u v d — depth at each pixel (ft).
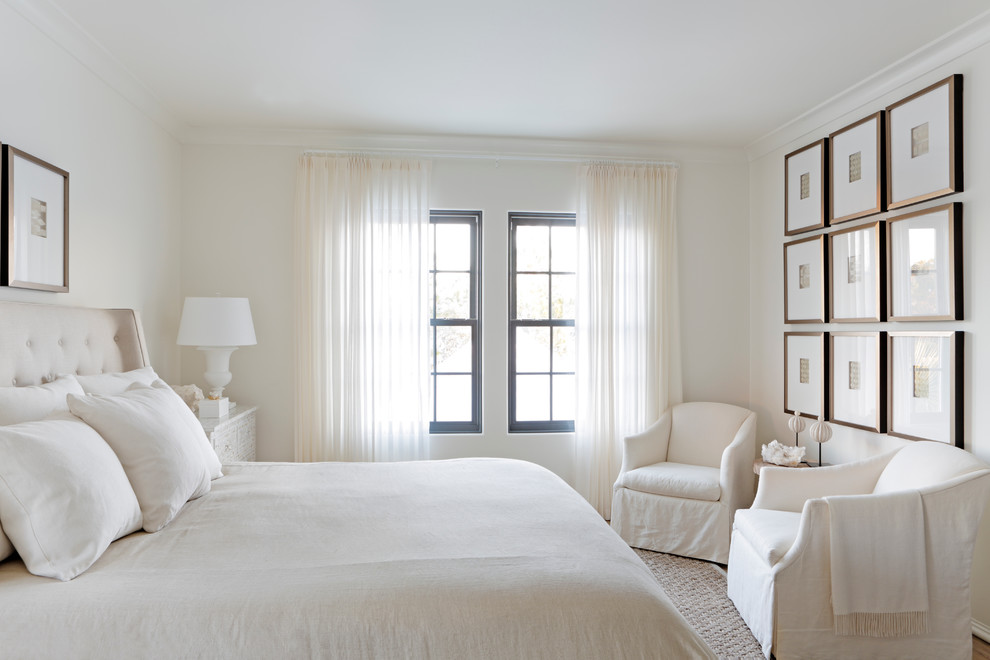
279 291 14.02
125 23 8.96
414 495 7.68
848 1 8.36
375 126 13.62
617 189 14.75
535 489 8.00
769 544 8.63
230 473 8.82
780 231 14.21
